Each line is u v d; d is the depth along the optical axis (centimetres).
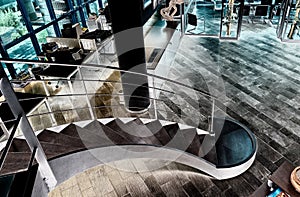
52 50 539
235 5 674
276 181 245
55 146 249
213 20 859
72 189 327
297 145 358
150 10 662
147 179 333
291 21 656
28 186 137
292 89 479
